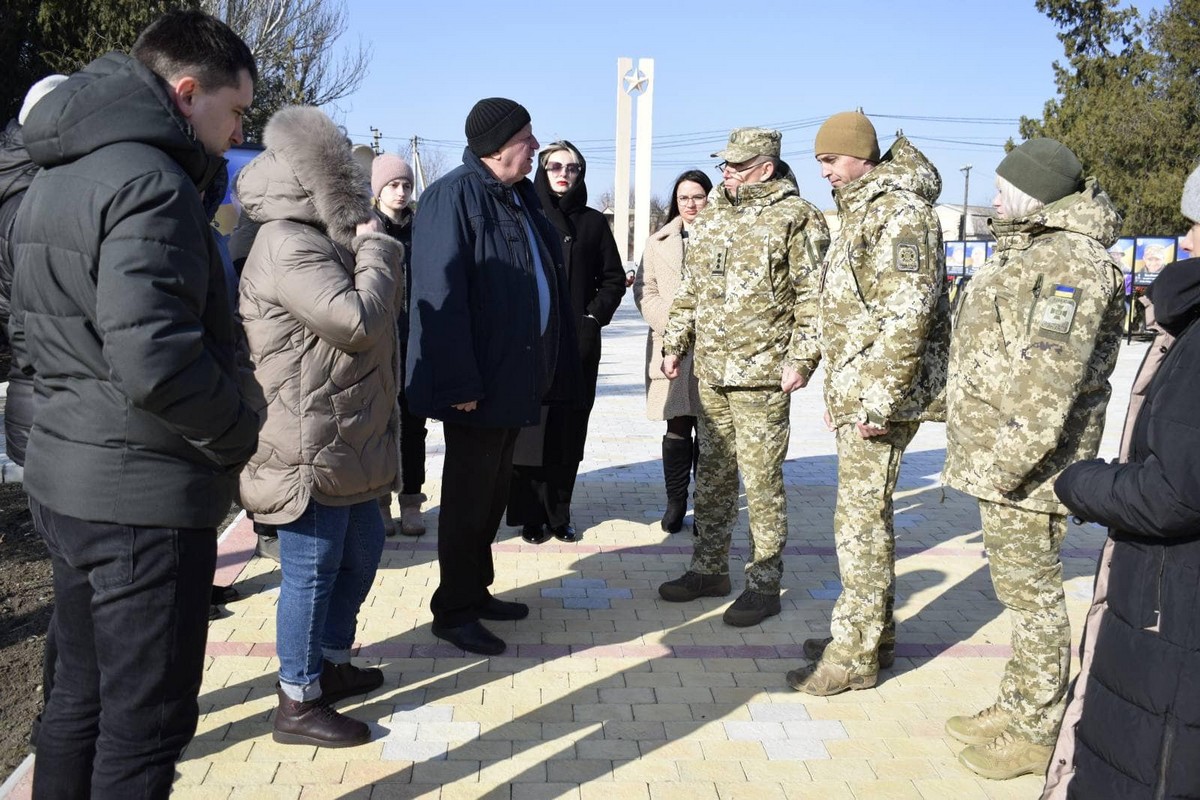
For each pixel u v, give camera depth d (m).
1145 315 2.31
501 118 3.81
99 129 2.03
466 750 3.22
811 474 7.23
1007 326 3.02
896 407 3.37
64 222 2.00
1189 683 1.93
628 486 6.82
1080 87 31.92
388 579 4.76
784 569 5.11
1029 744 3.14
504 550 5.35
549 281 4.17
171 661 2.14
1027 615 3.11
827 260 3.62
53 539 2.15
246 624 4.17
